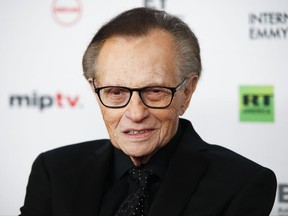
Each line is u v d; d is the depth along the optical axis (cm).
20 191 947
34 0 942
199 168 505
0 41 938
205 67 926
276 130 925
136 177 506
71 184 529
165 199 485
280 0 923
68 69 941
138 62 452
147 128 467
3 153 945
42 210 541
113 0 934
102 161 531
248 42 926
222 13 926
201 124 927
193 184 497
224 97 925
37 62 940
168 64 461
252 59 924
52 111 942
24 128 944
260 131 925
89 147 574
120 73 454
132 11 488
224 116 926
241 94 926
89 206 507
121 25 466
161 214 478
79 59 939
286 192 921
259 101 925
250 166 510
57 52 940
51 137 943
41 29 941
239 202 488
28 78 941
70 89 940
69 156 561
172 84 466
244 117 926
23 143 945
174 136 525
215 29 926
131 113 457
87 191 516
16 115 943
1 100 941
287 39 923
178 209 482
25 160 945
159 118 468
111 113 470
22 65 941
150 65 453
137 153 474
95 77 481
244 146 925
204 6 926
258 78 925
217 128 926
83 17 938
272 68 923
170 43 466
